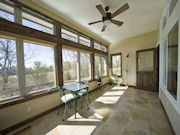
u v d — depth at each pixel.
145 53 3.91
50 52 2.33
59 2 1.92
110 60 5.43
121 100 2.85
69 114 2.09
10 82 1.65
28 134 1.50
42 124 1.74
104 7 2.11
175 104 1.42
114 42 5.19
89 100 2.91
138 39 4.18
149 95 3.25
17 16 1.71
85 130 1.56
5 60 1.60
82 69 3.44
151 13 2.42
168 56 1.97
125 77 4.77
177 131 1.29
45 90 2.20
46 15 2.16
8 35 1.55
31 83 1.95
